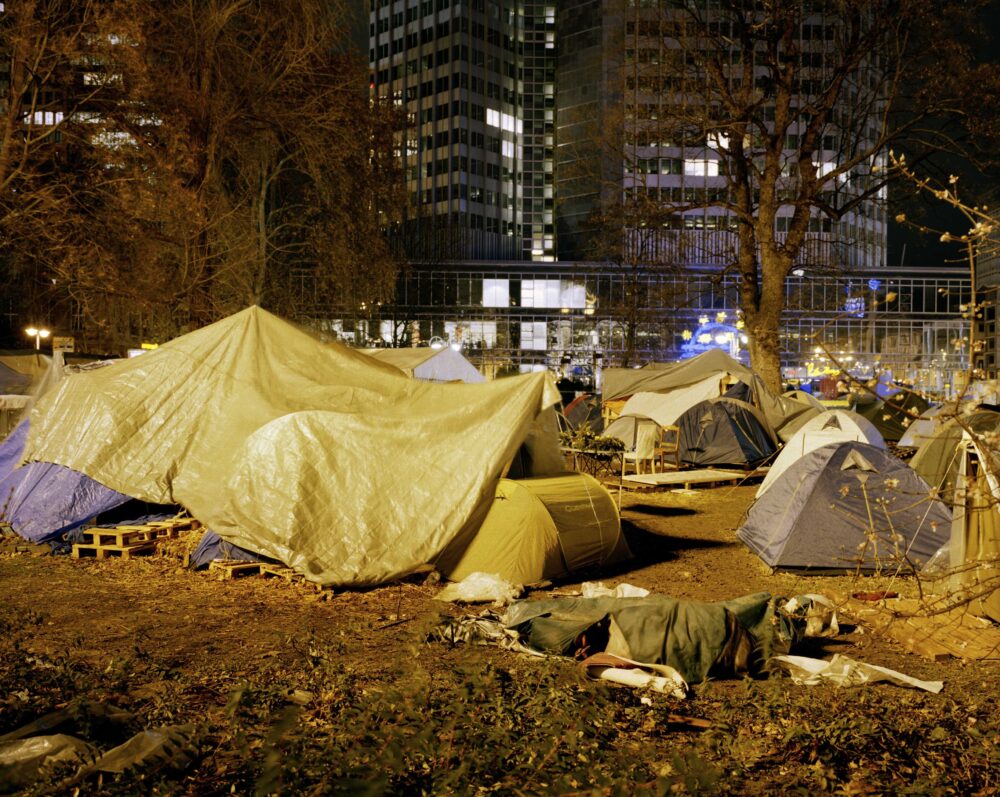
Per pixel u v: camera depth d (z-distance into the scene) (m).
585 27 86.75
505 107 103.19
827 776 4.11
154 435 10.38
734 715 5.03
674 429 18.89
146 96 20.17
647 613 6.05
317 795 3.40
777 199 25.39
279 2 22.84
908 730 4.65
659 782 3.62
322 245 26.72
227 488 9.05
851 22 22.72
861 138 24.50
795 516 9.64
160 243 21.52
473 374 20.17
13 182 18.30
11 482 11.08
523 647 6.29
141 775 3.76
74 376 11.10
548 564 8.81
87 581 8.65
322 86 23.89
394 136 27.22
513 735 4.26
